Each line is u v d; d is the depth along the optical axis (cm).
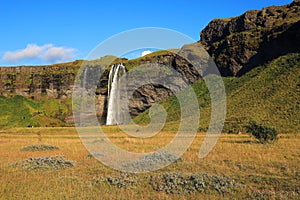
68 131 6350
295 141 3041
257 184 1387
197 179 1388
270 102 6091
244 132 4712
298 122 4697
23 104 14800
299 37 8669
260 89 7325
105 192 1313
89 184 1448
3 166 1952
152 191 1323
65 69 16350
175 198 1204
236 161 1925
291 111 5228
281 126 4734
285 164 1777
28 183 1480
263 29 10925
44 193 1294
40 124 12638
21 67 16938
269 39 9888
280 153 2188
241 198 1188
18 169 1841
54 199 1207
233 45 11188
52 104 14938
